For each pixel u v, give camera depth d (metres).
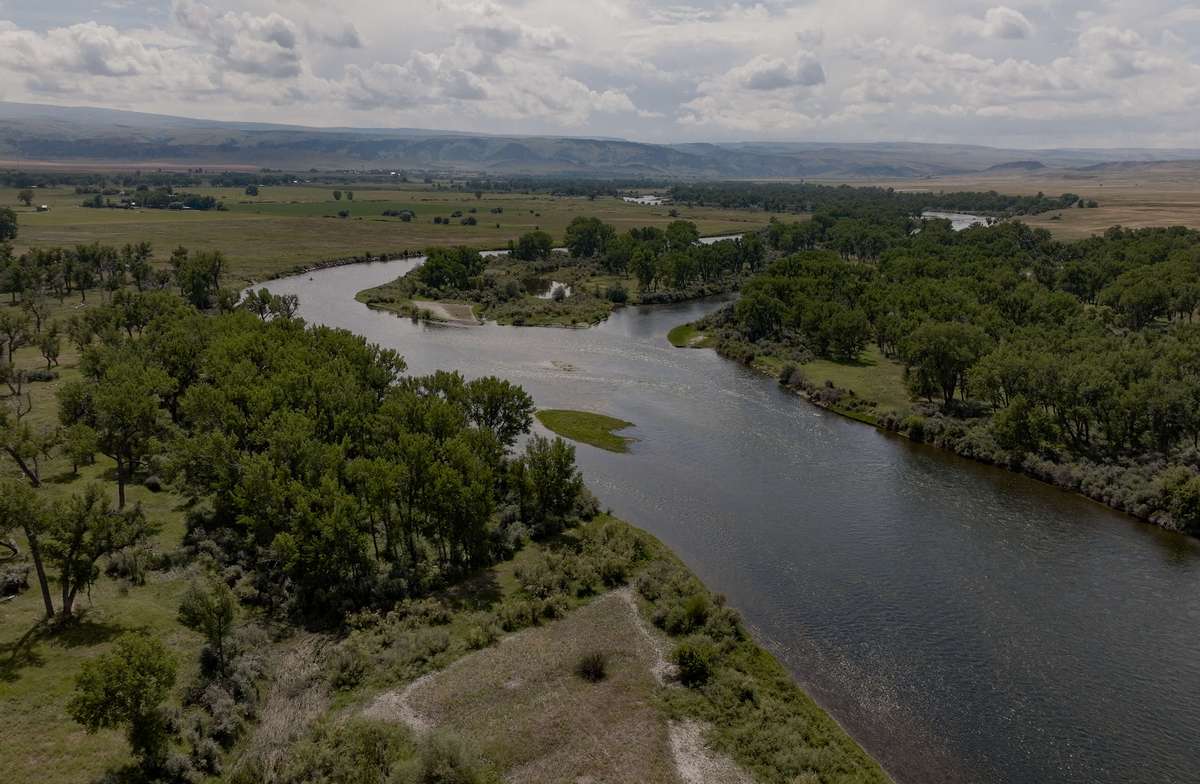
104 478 82.12
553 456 78.62
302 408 86.75
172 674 43.91
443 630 59.84
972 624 63.66
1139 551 76.19
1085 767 48.59
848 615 64.69
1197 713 53.59
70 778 41.44
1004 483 93.56
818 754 47.41
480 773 44.03
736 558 74.12
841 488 91.19
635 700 52.53
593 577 67.88
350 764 44.09
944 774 47.62
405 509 75.00
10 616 55.19
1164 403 92.50
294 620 61.56
